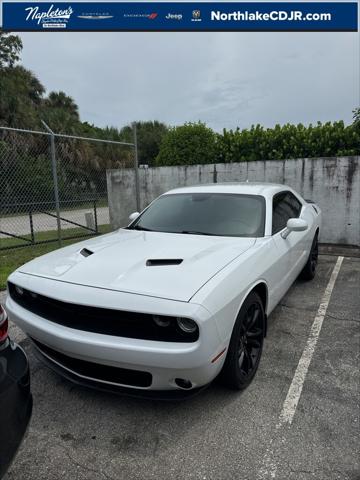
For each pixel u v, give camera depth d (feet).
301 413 7.72
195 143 33.19
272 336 11.32
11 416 5.33
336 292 15.29
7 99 70.08
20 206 29.66
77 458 6.64
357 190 22.72
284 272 11.19
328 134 25.72
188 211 11.99
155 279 7.39
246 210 11.47
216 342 6.82
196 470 6.32
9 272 19.04
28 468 6.43
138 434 7.21
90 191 35.09
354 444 6.82
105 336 6.97
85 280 7.65
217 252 8.89
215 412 7.79
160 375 6.75
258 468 6.33
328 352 10.28
